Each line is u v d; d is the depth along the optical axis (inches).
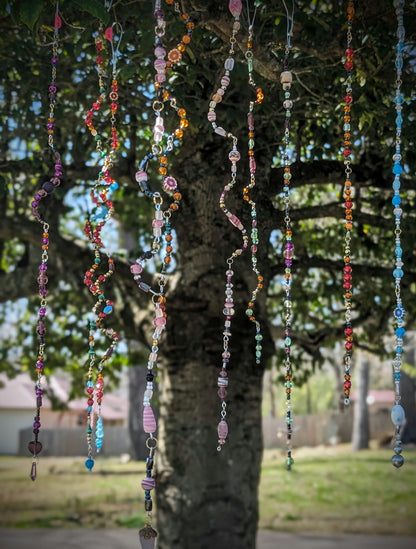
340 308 335.0
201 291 212.5
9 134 212.7
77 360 336.8
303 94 203.2
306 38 157.1
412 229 217.0
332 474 653.3
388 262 278.2
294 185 222.2
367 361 994.1
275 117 207.8
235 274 212.5
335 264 251.8
